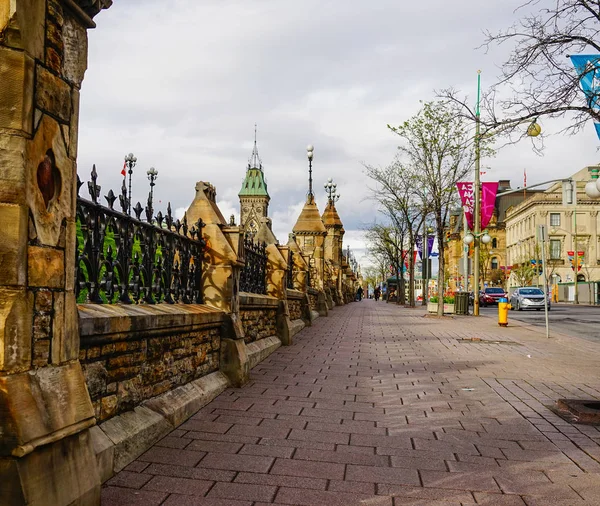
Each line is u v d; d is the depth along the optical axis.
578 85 7.98
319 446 5.08
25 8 3.05
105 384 4.44
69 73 3.58
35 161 3.17
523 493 4.04
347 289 56.25
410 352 12.02
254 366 9.54
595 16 7.64
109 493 3.82
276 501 3.79
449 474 4.42
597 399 7.23
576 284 61.28
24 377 3.05
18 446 2.86
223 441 5.14
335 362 10.24
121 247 5.16
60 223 3.43
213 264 7.92
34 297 3.16
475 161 26.86
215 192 8.65
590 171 9.41
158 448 4.86
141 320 4.90
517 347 13.43
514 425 5.96
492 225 106.44
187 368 6.45
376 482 4.21
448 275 99.62
